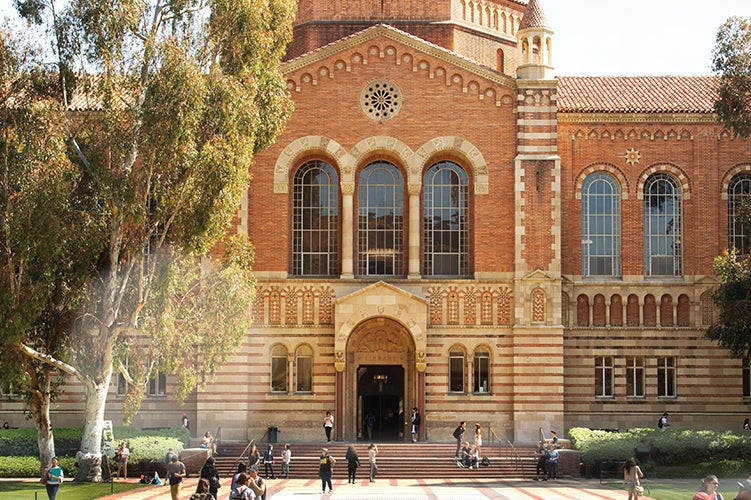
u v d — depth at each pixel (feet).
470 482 187.93
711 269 225.76
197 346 181.98
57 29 168.96
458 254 220.84
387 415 219.82
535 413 212.43
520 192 216.95
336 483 185.78
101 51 167.84
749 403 222.89
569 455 196.85
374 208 221.87
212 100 167.12
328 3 239.71
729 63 202.59
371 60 219.82
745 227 209.46
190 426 219.41
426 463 198.49
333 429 214.07
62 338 170.91
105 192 162.61
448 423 214.48
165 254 172.24
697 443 197.77
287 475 194.90
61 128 162.71
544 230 216.33
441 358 215.51
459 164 222.07
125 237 170.50
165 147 162.91
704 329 224.94
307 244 221.25
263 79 181.37
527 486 179.22
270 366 216.74
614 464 195.42
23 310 157.07
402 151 218.38
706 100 231.71
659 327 225.15
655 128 228.22
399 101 219.41
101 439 179.63
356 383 219.61
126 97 179.52
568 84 243.40
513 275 216.13
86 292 168.66
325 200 221.87
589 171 227.61
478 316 216.13
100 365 175.01
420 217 220.02
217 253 213.25
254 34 177.06
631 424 223.71
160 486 176.24
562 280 225.15
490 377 215.72
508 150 218.59
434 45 221.25
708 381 223.92
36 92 167.94
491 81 219.41
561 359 213.46
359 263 220.84
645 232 228.22
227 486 180.96
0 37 167.53
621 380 224.53
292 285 216.95
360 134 218.79
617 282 225.76
